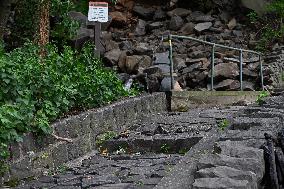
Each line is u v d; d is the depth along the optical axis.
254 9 18.39
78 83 8.16
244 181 4.24
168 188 4.51
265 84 13.80
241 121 7.20
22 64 7.15
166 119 9.12
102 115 8.07
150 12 19.52
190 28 18.06
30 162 6.16
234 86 13.17
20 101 6.41
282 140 5.77
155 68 13.66
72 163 6.95
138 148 7.45
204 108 10.64
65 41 13.44
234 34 17.77
